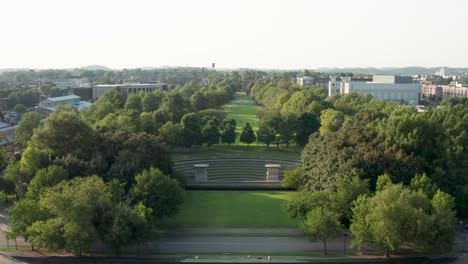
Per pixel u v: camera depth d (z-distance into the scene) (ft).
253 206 460.55
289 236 380.58
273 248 353.92
